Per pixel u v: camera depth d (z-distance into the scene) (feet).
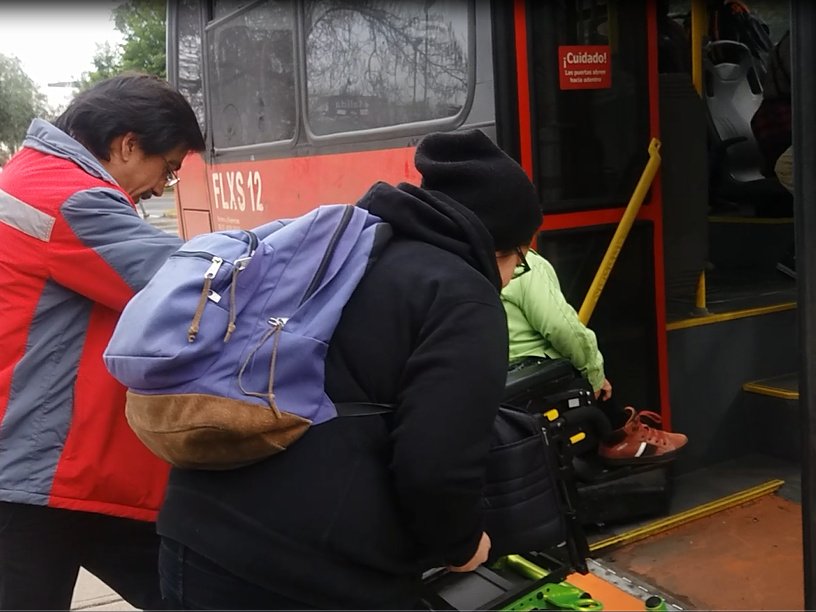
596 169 8.98
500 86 8.21
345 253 4.55
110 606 10.94
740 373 10.90
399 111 9.85
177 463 4.39
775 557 8.27
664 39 11.07
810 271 4.80
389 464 4.41
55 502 5.89
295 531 4.28
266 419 4.16
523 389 7.82
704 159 10.55
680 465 10.39
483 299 4.40
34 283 5.81
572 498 7.03
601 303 9.42
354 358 4.43
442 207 4.70
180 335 4.20
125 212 5.81
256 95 13.74
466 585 6.81
